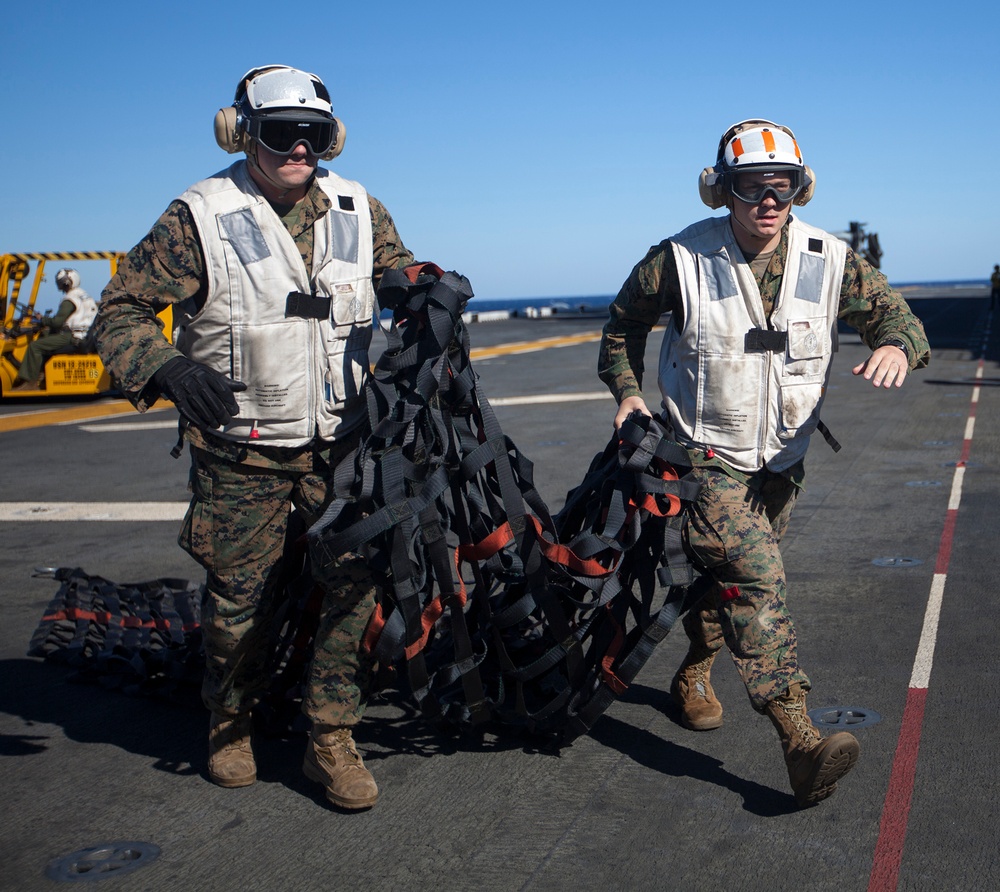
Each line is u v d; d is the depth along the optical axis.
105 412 14.40
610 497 3.09
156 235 2.78
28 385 15.73
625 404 3.04
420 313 2.90
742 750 3.24
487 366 19.38
